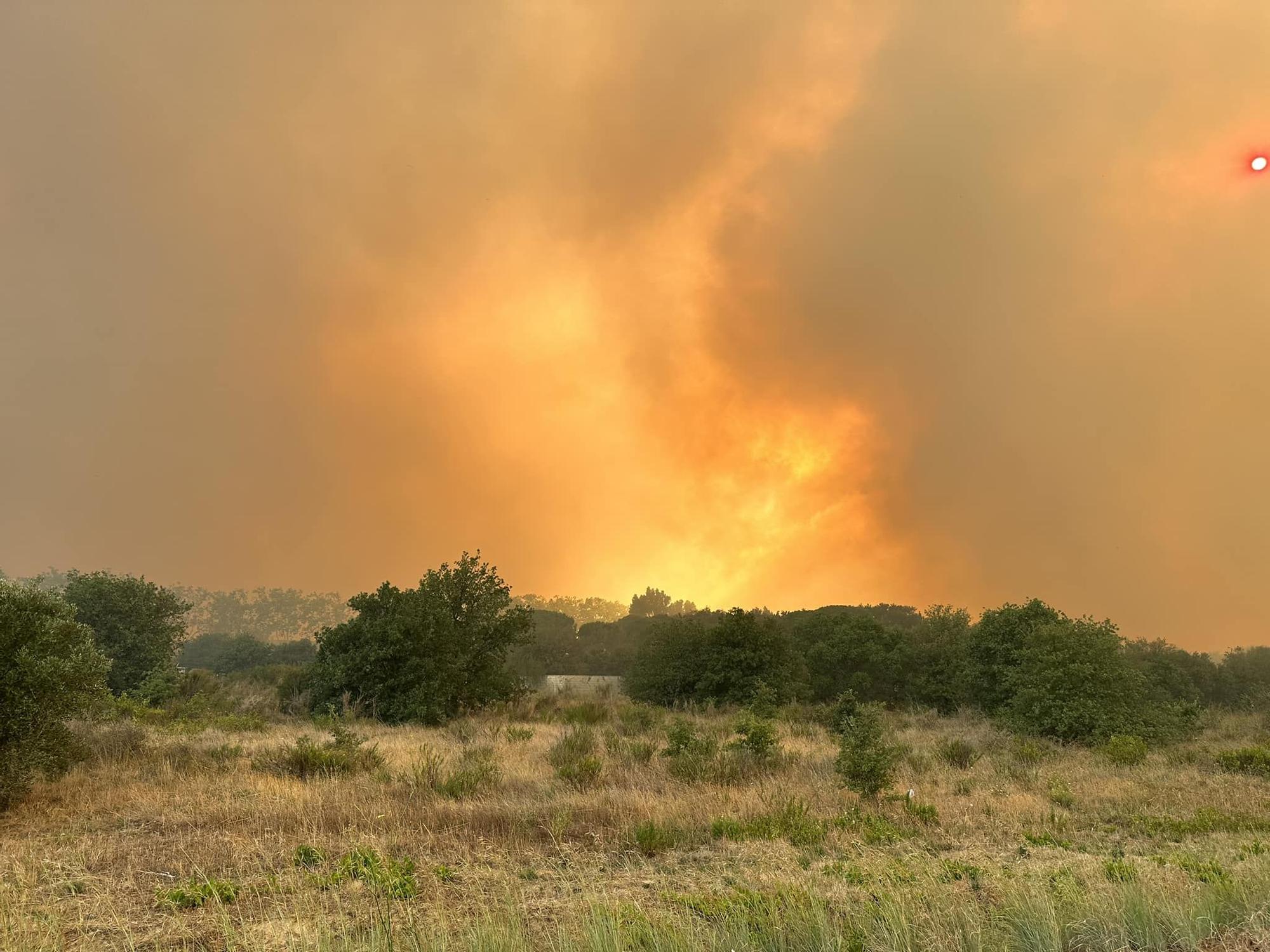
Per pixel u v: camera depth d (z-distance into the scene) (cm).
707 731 2033
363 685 2427
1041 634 2194
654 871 726
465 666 2623
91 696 991
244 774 1131
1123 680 2056
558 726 2169
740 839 855
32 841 759
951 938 490
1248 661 4909
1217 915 530
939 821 969
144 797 958
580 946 482
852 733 1221
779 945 493
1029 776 1352
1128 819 1021
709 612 5088
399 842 787
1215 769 1516
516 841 817
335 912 566
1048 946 481
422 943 482
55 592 1155
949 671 3225
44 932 505
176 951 492
